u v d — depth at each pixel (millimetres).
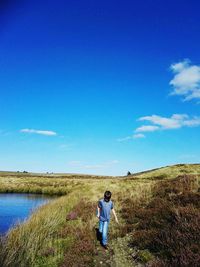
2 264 9547
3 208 32062
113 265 11008
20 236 12523
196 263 9188
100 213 13578
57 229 15383
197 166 65312
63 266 10438
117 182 44625
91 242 13148
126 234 14344
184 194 17312
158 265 9805
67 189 54781
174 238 11195
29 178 76188
